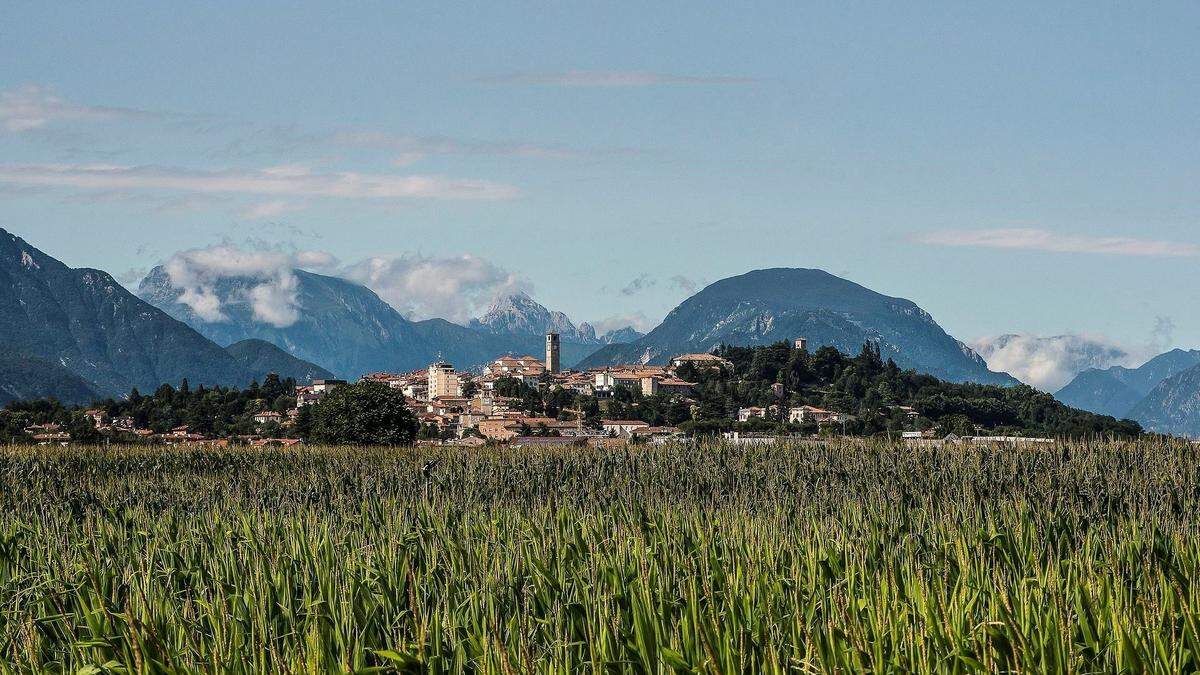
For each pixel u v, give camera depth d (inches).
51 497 2783.0
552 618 1187.3
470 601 1245.1
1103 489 2529.5
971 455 3289.9
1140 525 1871.3
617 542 1557.6
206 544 1704.0
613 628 1126.4
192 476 3415.4
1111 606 1135.6
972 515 1980.8
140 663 1002.7
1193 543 1637.6
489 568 1445.6
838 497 2586.1
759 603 1227.2
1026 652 995.3
